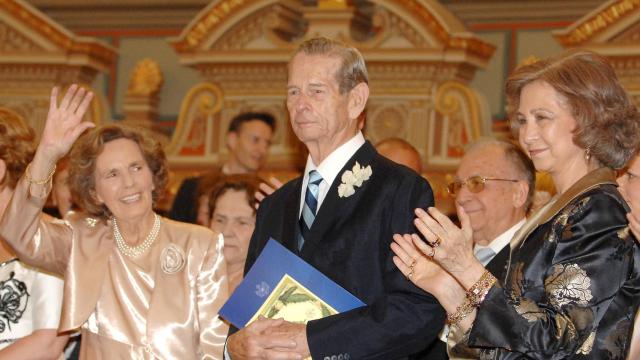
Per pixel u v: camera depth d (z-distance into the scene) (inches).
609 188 162.9
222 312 191.6
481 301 160.9
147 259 217.2
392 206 188.7
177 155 442.6
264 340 183.0
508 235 241.6
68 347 254.7
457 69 410.6
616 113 165.6
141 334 212.4
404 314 180.9
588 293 155.8
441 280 169.0
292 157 418.3
